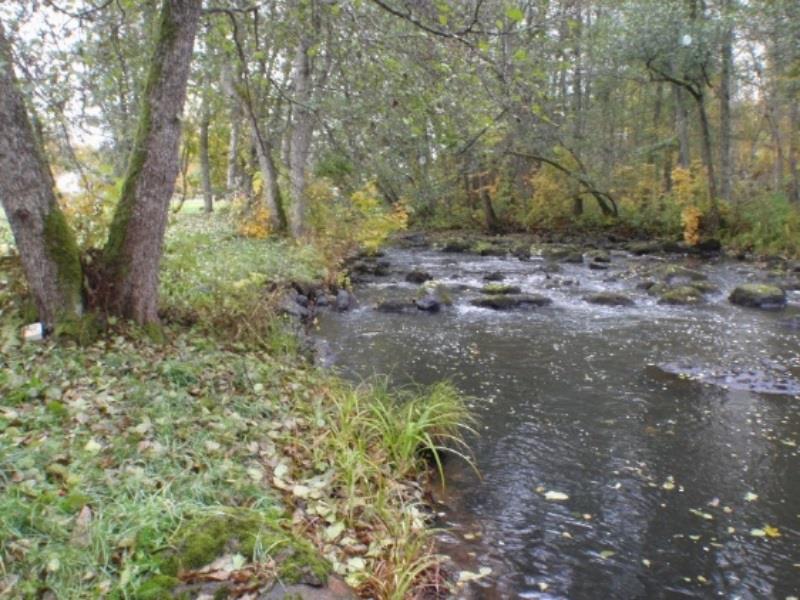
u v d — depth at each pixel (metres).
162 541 3.32
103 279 6.62
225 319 8.00
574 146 27.20
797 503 5.08
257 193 18.00
